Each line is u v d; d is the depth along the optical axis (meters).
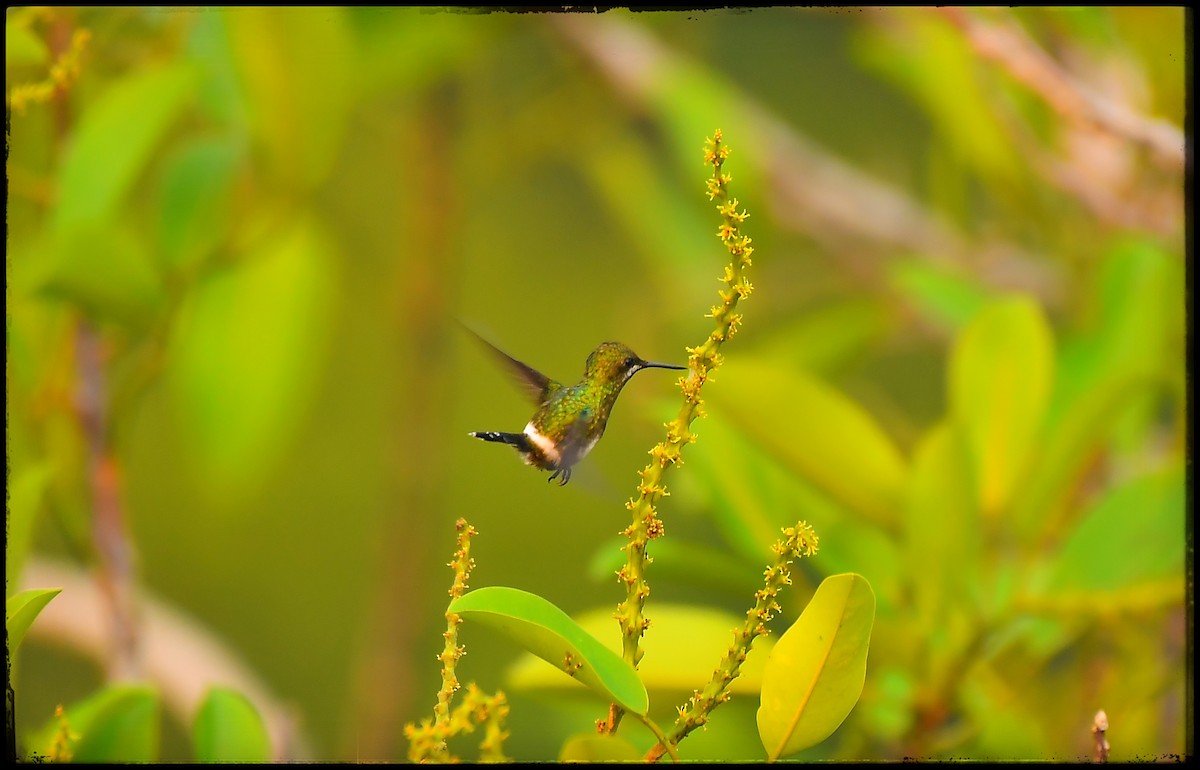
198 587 11.30
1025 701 5.21
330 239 6.00
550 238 12.77
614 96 8.59
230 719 4.19
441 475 8.33
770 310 8.80
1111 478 6.27
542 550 11.57
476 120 9.62
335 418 11.84
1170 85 6.49
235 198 5.74
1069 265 7.12
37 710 8.52
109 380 5.85
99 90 6.12
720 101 7.75
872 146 10.62
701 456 5.26
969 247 8.03
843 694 3.45
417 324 8.34
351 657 11.45
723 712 4.91
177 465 11.27
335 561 11.68
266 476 5.64
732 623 4.55
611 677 3.34
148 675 5.94
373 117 8.45
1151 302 5.92
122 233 5.34
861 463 5.13
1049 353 5.05
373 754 7.86
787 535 3.37
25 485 4.68
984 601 5.01
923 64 7.14
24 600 3.75
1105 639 5.53
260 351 5.59
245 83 5.65
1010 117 6.91
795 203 8.94
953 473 4.87
